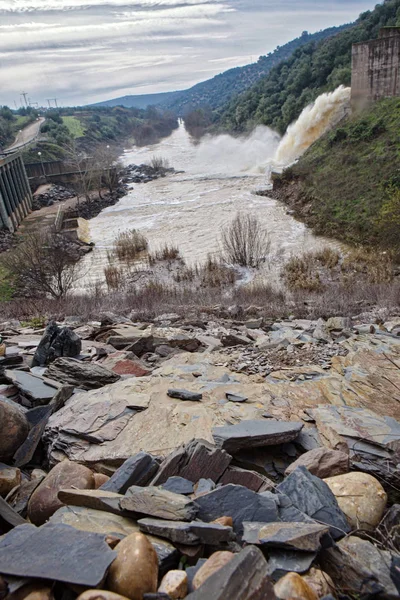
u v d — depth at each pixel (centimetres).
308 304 1645
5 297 2400
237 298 1912
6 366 764
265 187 5128
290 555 300
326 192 3909
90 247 3609
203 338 1039
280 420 552
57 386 650
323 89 6812
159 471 418
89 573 262
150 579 265
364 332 1031
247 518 344
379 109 4453
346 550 318
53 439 529
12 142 8688
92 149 9581
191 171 7038
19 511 394
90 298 1984
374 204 3322
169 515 329
